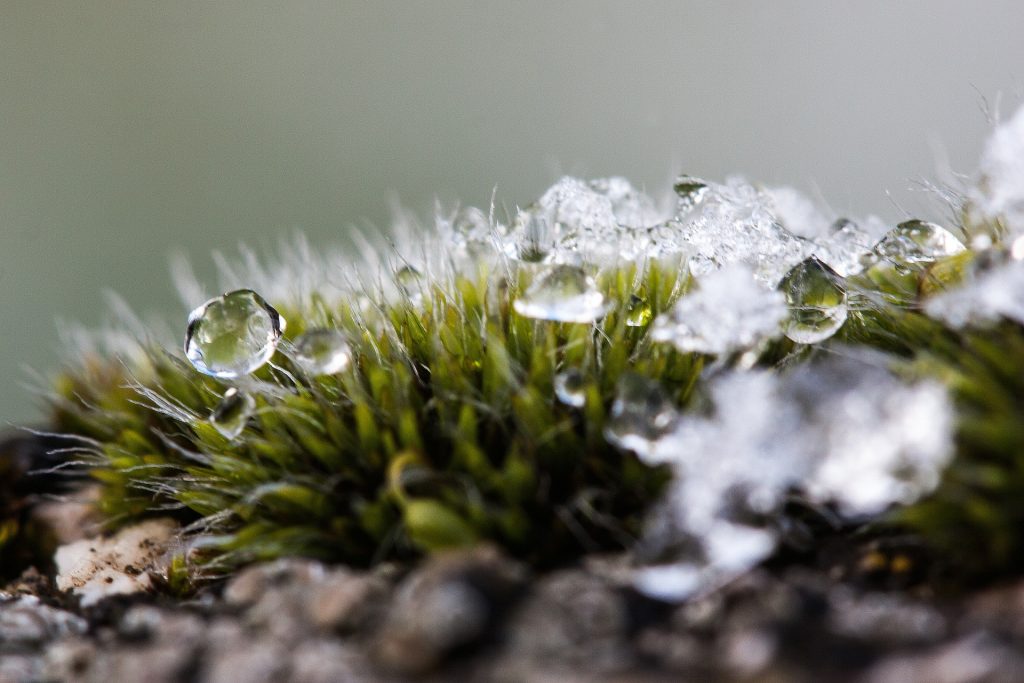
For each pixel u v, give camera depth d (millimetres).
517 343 66
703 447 61
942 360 63
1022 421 61
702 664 60
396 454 64
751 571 62
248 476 66
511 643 60
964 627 60
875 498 61
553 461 64
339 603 61
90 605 66
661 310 68
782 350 66
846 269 68
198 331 66
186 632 62
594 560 63
